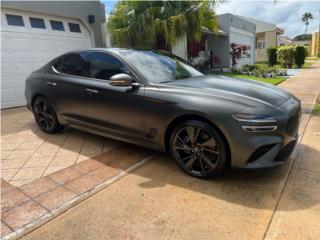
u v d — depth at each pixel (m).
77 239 2.29
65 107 4.41
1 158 3.95
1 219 2.53
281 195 2.77
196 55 15.38
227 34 18.52
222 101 2.90
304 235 2.21
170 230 2.34
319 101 7.07
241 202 2.68
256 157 2.81
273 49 22.42
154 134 3.37
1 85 7.38
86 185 3.10
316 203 2.62
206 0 9.59
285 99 3.21
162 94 3.23
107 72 3.85
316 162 3.44
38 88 4.77
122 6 9.71
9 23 7.41
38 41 8.06
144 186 3.06
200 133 3.04
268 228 2.30
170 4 9.71
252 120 2.71
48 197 2.88
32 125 5.66
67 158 3.88
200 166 3.13
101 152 4.06
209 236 2.24
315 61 31.02
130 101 3.48
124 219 2.51
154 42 9.64
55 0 8.29
